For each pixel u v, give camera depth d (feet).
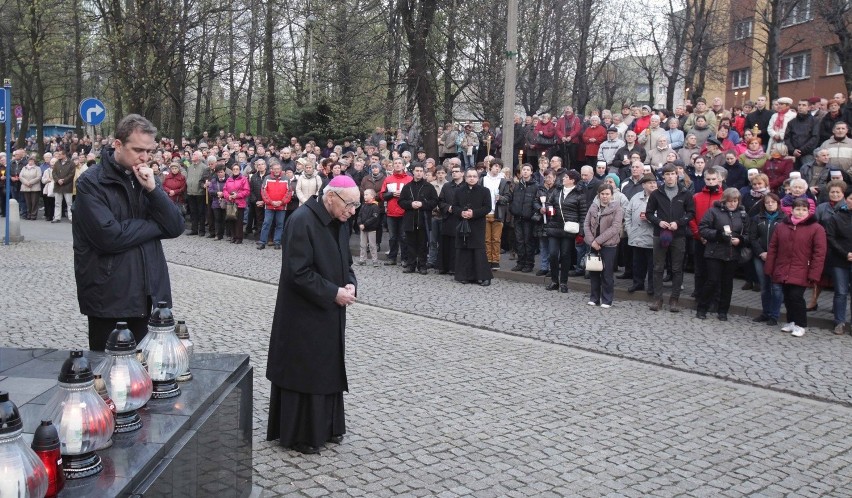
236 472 13.05
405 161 54.80
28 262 46.60
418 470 16.70
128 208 15.06
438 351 27.73
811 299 36.83
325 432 17.46
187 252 54.03
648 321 34.45
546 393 22.94
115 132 14.92
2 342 27.02
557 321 33.88
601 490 15.99
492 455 17.76
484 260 43.80
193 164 63.93
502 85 79.82
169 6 91.66
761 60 111.86
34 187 72.79
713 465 17.70
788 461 18.15
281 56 115.34
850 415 21.89
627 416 21.04
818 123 44.45
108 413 9.00
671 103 101.45
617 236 37.17
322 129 75.41
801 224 31.94
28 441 8.82
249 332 29.60
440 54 73.36
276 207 55.42
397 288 41.81
